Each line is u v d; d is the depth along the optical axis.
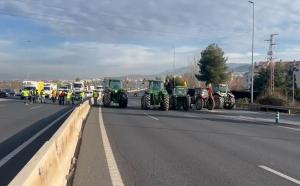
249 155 12.95
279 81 93.12
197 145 14.90
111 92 40.81
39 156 6.08
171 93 40.03
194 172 10.18
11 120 24.14
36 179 5.50
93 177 9.47
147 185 8.80
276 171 10.48
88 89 77.56
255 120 29.25
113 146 14.21
